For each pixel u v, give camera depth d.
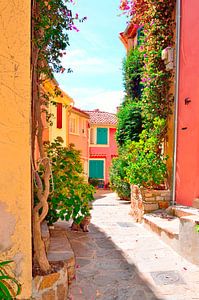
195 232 4.59
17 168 2.70
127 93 12.82
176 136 7.55
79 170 5.51
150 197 7.65
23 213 2.73
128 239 6.13
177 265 4.61
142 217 7.55
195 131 6.67
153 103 8.62
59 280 3.23
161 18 8.34
